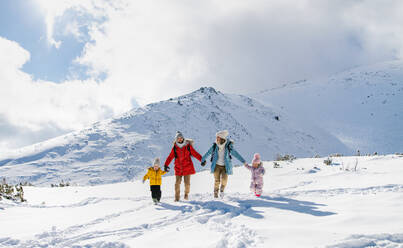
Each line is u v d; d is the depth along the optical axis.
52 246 3.87
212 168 7.02
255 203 5.89
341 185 7.30
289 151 48.41
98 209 6.57
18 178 34.91
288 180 9.16
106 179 33.88
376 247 2.95
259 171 6.91
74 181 33.47
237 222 4.32
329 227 3.74
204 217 4.86
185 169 7.01
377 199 5.13
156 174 6.90
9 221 5.48
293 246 3.06
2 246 3.92
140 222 4.91
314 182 8.39
